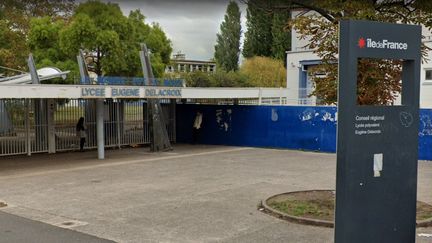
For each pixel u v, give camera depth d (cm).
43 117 2000
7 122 1906
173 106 2500
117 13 2767
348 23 574
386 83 891
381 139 600
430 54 2406
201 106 2417
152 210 983
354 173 581
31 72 1845
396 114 610
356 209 583
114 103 2197
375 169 595
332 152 2016
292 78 3180
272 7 1112
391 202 609
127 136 2256
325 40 924
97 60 2797
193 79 3662
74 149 2088
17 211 993
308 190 1159
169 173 1474
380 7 970
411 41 618
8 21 3178
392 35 603
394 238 613
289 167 1595
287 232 817
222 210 978
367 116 588
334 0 937
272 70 4600
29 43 2950
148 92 1895
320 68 941
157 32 3209
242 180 1339
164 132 2114
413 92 624
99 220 908
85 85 1677
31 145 1972
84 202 1066
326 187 1227
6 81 2108
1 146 1891
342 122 582
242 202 1052
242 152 2041
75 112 2094
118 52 2752
